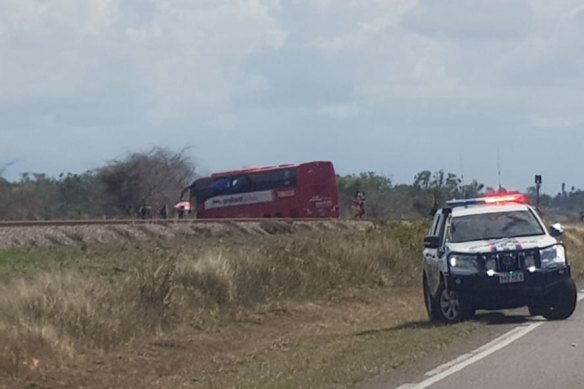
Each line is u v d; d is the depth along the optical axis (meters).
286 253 34.84
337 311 31.75
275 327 28.33
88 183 108.88
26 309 22.97
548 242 24.72
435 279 25.64
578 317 25.31
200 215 87.50
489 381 17.09
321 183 87.12
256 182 87.19
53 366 21.73
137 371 22.02
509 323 24.75
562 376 17.30
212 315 28.38
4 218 80.44
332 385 17.33
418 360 19.48
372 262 39.00
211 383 19.56
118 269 31.03
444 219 26.12
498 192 27.80
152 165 104.50
